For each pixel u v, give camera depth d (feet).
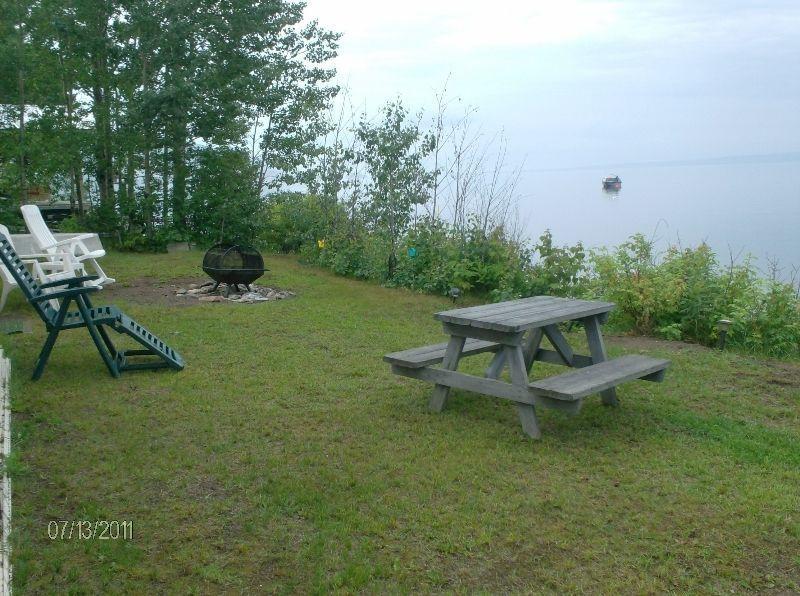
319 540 11.00
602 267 28.48
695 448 15.35
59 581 9.84
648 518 12.08
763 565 10.84
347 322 26.94
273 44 50.31
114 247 46.37
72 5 43.47
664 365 17.38
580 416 17.17
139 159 47.50
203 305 29.45
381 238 38.42
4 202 41.81
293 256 46.39
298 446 14.76
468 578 10.23
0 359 18.17
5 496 11.09
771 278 26.78
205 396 17.69
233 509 12.00
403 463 13.97
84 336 23.39
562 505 12.39
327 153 44.60
